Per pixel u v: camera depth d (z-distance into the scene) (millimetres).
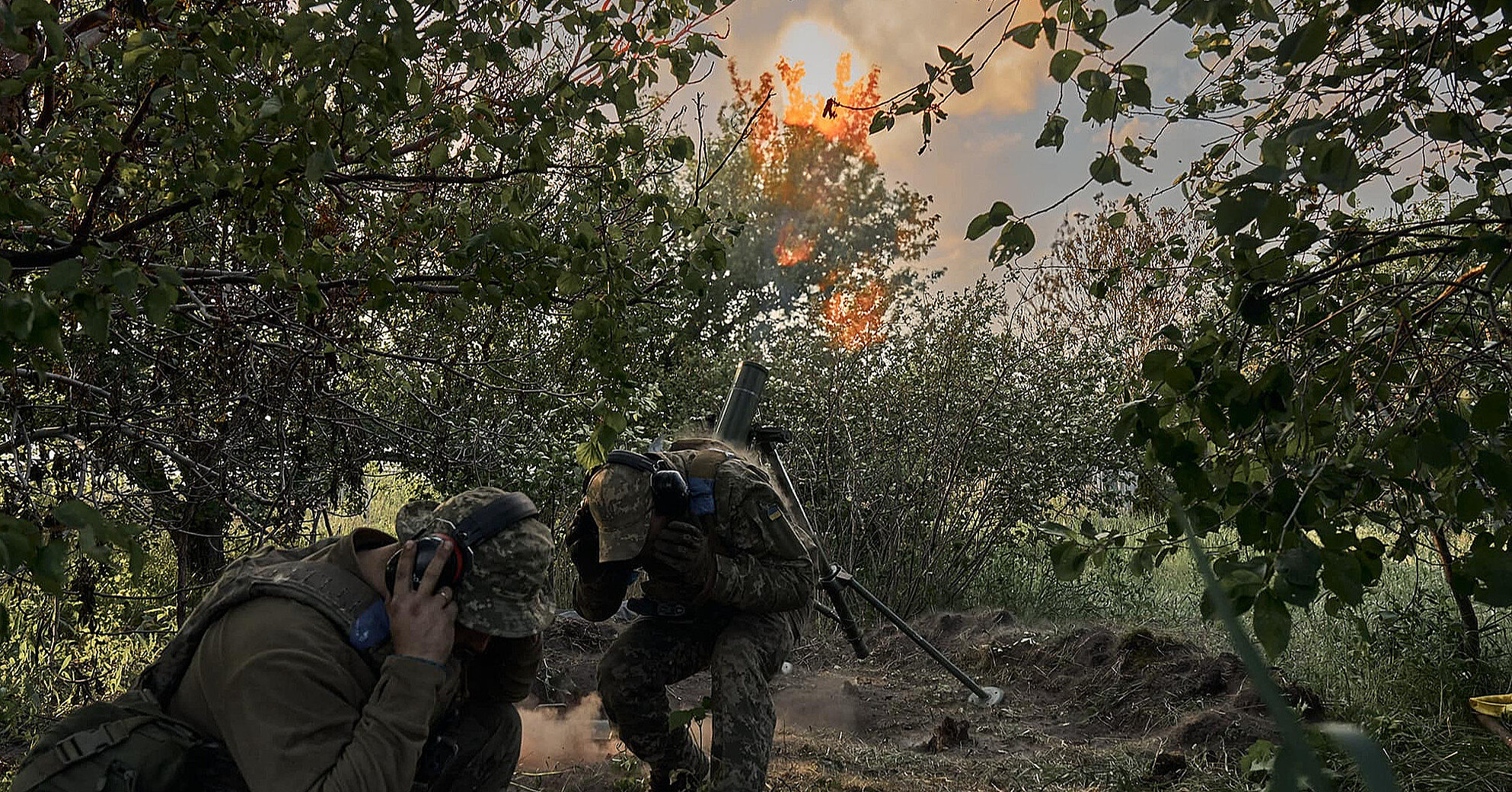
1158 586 7562
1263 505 2047
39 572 1443
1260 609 1765
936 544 7266
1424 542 2877
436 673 1786
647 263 2980
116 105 2674
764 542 3023
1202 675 4832
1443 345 2389
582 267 2680
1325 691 4691
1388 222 2451
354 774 1686
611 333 2830
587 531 3117
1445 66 1869
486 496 1952
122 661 4012
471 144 2750
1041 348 7477
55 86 2553
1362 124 1858
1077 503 7609
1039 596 7426
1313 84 2262
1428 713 4348
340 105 2223
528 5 2600
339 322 3672
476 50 2479
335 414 4164
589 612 3201
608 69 2648
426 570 1824
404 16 2061
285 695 1735
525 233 2625
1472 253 2436
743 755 2795
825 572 3795
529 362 4688
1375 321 2352
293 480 4090
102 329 1816
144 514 3744
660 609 3170
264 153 2223
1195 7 1914
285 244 2328
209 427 3869
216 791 1806
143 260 2764
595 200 2939
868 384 7590
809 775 3920
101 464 3504
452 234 2900
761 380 3760
